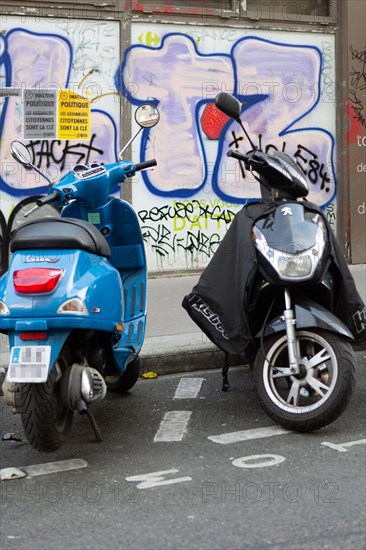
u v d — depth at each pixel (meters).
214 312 5.03
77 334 4.41
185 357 6.35
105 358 4.71
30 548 3.47
